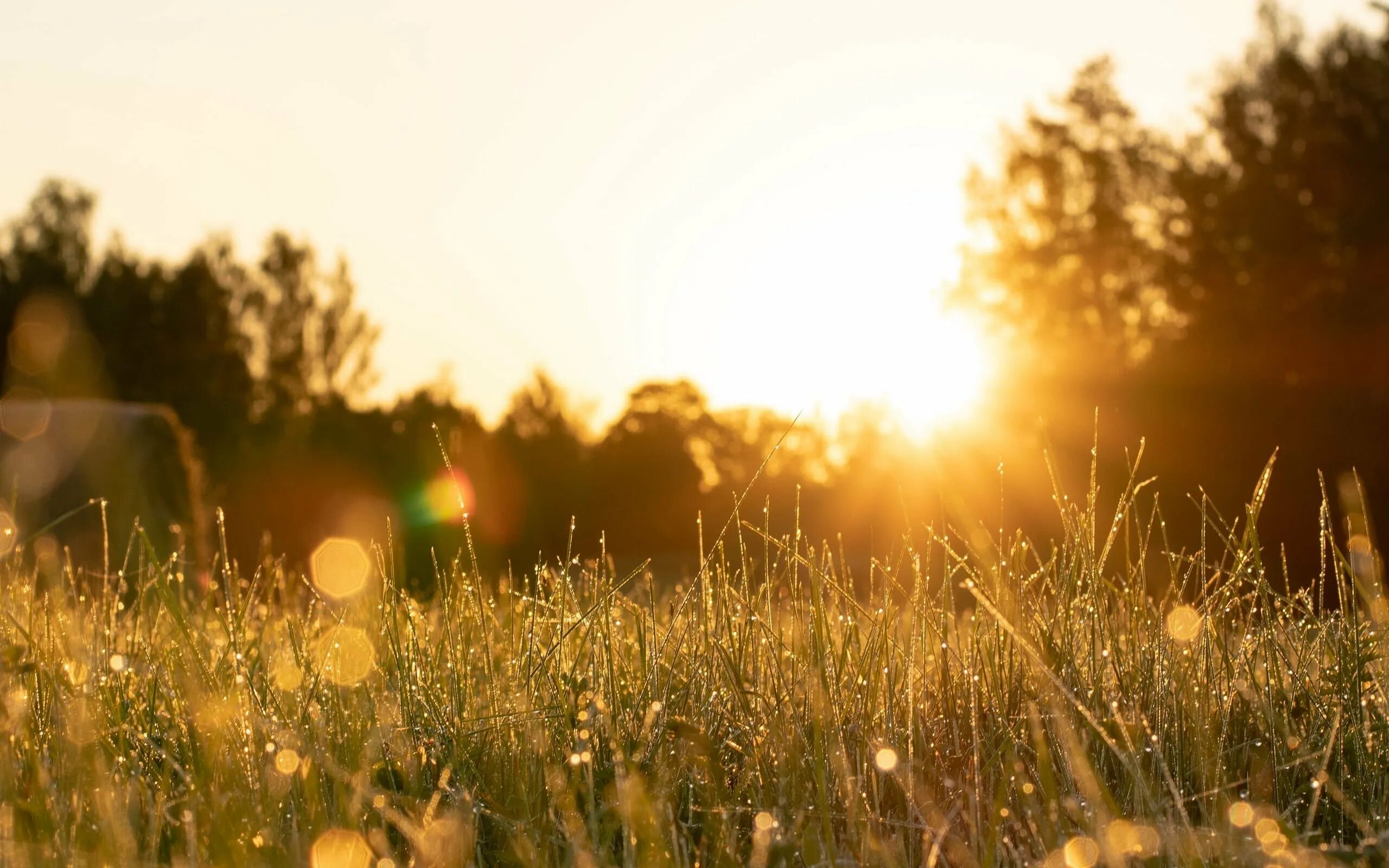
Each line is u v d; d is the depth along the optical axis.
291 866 1.94
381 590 3.11
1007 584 2.77
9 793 2.13
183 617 2.82
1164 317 35.47
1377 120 27.09
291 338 51.56
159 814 2.07
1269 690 2.58
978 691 2.69
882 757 2.24
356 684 2.82
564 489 28.08
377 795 2.24
